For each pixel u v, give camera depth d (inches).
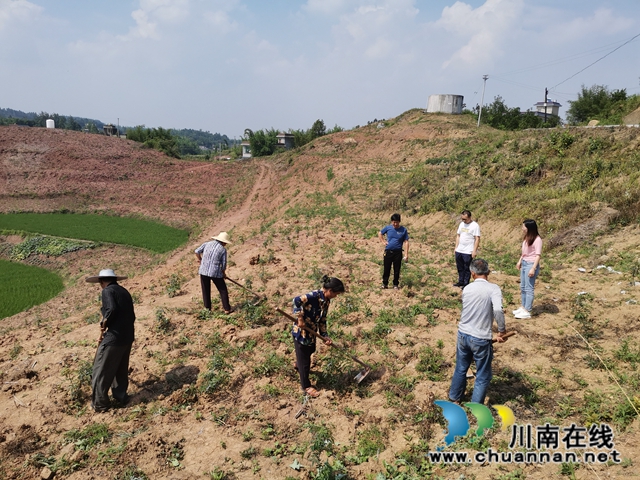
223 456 185.6
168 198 1785.2
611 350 250.7
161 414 217.0
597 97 1680.6
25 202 1708.9
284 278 416.2
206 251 325.7
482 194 690.8
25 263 1079.6
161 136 2827.3
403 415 206.1
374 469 174.7
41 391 241.6
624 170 549.0
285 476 173.0
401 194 841.5
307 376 227.6
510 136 891.4
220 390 235.0
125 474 175.3
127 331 222.1
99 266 1009.5
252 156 2915.8
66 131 2372.0
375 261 470.3
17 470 183.0
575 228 470.3
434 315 316.8
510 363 246.4
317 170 1402.6
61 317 573.0
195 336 297.4
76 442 195.5
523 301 309.0
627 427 185.2
